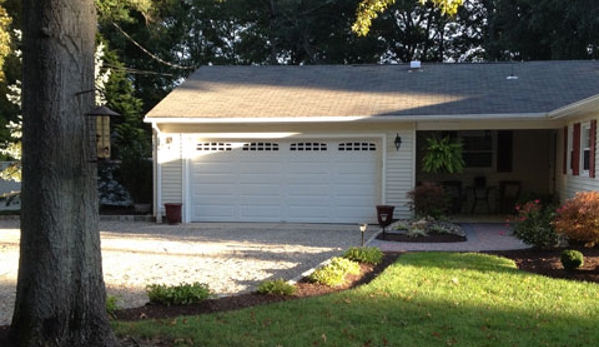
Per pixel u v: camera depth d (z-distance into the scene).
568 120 12.57
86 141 4.01
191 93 15.10
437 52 31.58
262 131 13.56
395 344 4.33
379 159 13.26
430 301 5.58
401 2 27.03
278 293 5.96
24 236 3.93
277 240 10.80
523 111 12.38
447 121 12.84
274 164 13.70
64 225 3.90
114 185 16.45
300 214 13.66
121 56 22.78
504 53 26.64
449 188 16.02
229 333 4.58
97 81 15.36
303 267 8.05
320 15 29.23
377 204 13.30
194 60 30.20
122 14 20.98
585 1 20.81
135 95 24.23
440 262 7.59
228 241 10.67
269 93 14.91
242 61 31.33
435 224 11.47
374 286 6.21
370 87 15.02
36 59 3.84
